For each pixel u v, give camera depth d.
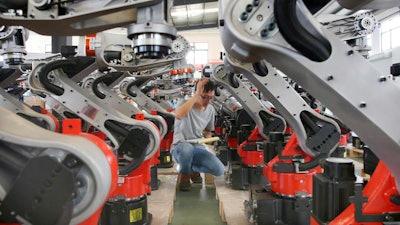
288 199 2.90
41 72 3.09
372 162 1.90
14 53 3.82
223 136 7.38
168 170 5.70
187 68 4.59
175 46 4.44
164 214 3.43
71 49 3.60
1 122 1.26
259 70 2.98
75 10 1.49
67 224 1.16
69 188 1.14
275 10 1.23
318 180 1.87
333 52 1.29
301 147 3.03
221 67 4.54
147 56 1.61
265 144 3.28
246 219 3.25
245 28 1.31
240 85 4.54
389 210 1.60
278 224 2.91
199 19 14.54
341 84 1.29
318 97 1.40
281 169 2.95
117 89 7.12
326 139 2.98
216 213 4.05
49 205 1.13
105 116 3.15
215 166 4.13
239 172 4.50
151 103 6.82
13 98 3.96
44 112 4.14
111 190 1.38
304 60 1.28
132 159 2.96
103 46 3.47
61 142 1.23
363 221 1.60
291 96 3.02
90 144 1.34
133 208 2.89
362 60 1.29
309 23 1.30
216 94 7.57
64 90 3.22
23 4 1.52
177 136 4.22
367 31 2.66
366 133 1.36
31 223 1.12
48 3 1.47
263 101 6.12
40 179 1.12
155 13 1.54
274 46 1.29
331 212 1.78
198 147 4.23
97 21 1.66
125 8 1.51
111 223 2.82
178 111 4.06
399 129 1.28
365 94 1.29
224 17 1.33
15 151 1.25
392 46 10.74
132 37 1.62
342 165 1.79
